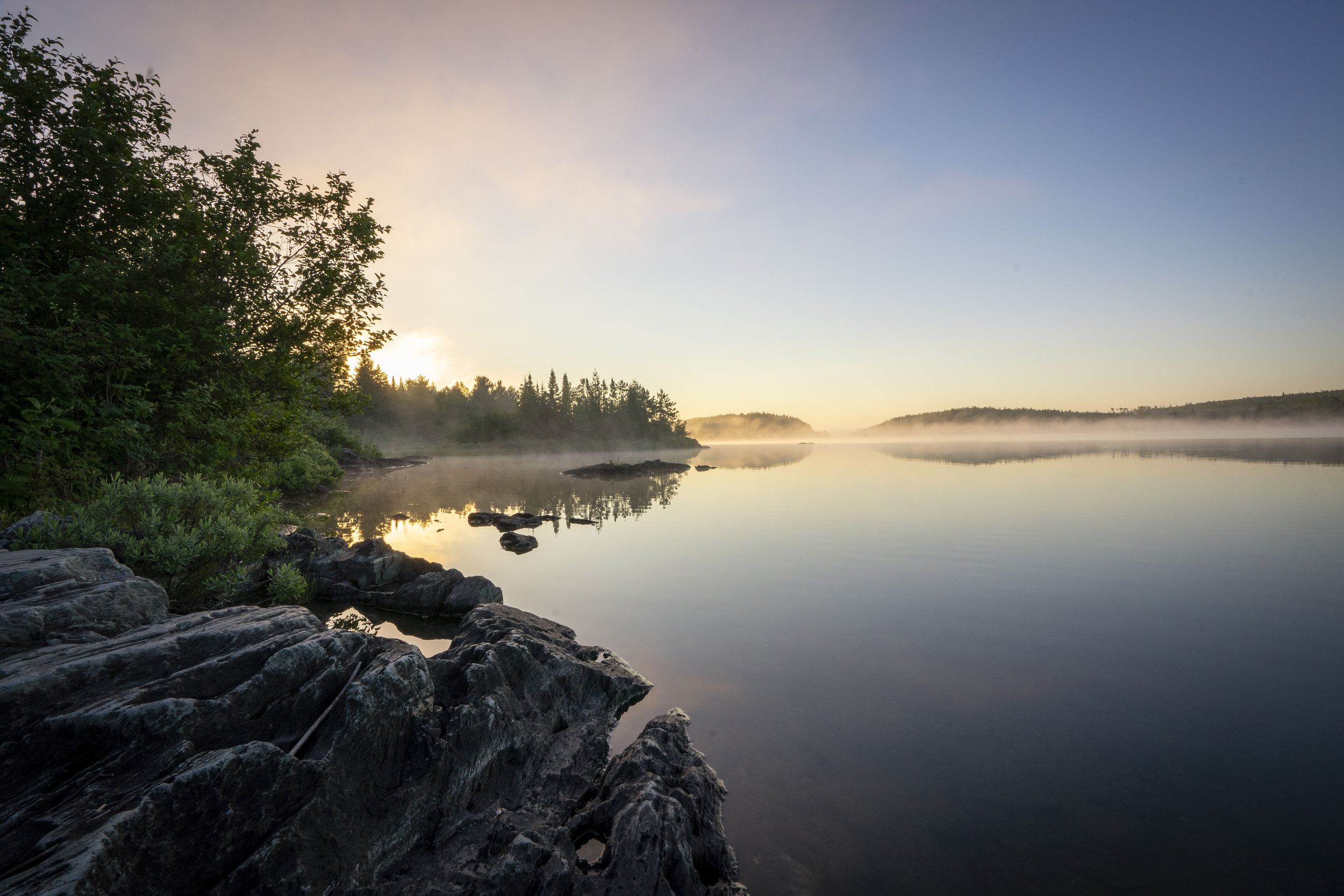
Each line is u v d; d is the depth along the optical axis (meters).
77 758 3.92
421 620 11.91
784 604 12.73
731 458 93.50
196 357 15.30
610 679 7.95
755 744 6.89
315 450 42.12
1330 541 18.27
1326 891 4.49
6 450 10.34
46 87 13.37
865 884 4.69
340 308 19.89
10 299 10.91
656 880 4.31
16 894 2.83
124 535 9.18
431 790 4.90
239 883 3.57
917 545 19.00
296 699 4.77
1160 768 6.29
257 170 18.81
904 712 7.68
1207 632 10.58
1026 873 4.77
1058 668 9.09
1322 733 6.96
